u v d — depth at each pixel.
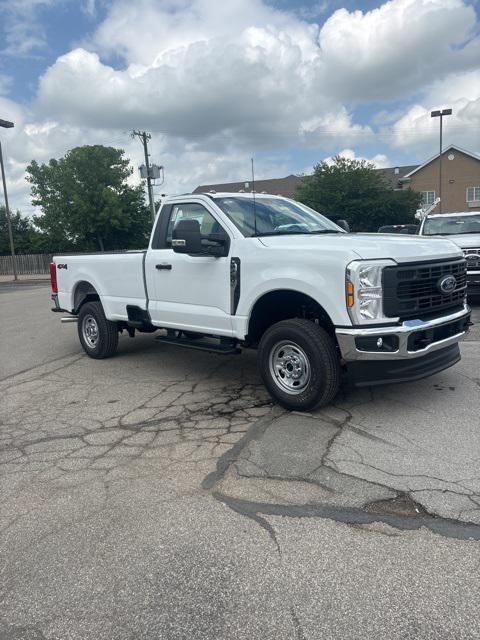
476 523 3.02
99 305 7.53
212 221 5.59
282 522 3.13
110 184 42.47
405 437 4.22
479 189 51.97
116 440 4.55
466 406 4.86
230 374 6.49
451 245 5.13
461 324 5.00
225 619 2.40
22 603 2.58
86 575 2.76
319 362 4.57
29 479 3.89
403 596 2.47
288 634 2.29
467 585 2.53
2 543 3.08
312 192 42.56
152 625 2.39
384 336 4.30
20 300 19.09
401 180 54.00
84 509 3.41
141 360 7.52
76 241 43.78
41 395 6.07
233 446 4.25
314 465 3.81
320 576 2.65
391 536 2.94
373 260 4.30
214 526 3.13
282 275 4.71
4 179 32.03
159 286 6.19
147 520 3.24
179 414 5.12
